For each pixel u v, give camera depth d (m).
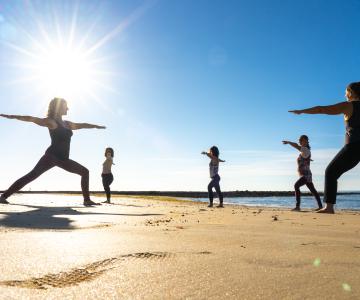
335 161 6.14
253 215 5.92
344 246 2.65
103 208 6.84
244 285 1.62
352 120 5.79
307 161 8.84
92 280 1.67
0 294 1.45
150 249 2.39
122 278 1.70
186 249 2.43
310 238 3.04
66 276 1.73
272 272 1.85
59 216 4.75
